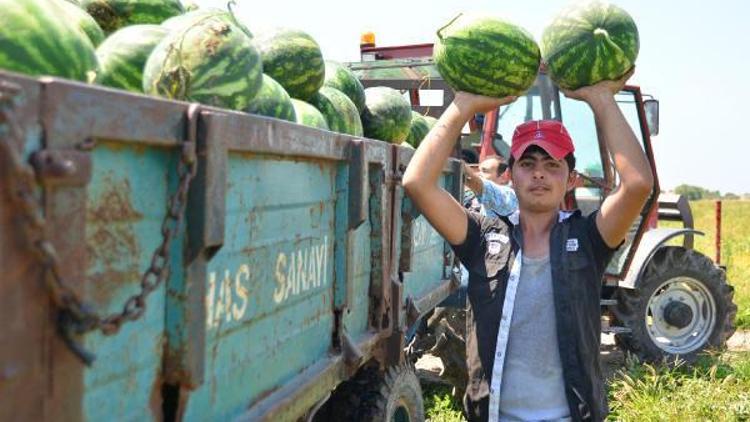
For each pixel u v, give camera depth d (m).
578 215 3.09
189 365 1.93
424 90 8.48
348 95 4.93
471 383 3.14
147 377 1.88
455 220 3.13
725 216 44.69
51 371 1.50
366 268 3.54
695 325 8.49
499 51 3.26
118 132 1.62
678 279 8.23
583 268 2.97
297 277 2.75
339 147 3.04
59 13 2.33
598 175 7.89
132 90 2.91
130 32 2.99
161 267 1.80
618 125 3.12
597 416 2.94
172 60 2.78
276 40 4.20
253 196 2.33
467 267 3.17
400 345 3.86
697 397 6.20
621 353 8.95
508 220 3.14
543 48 3.39
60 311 1.51
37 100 1.41
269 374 2.53
